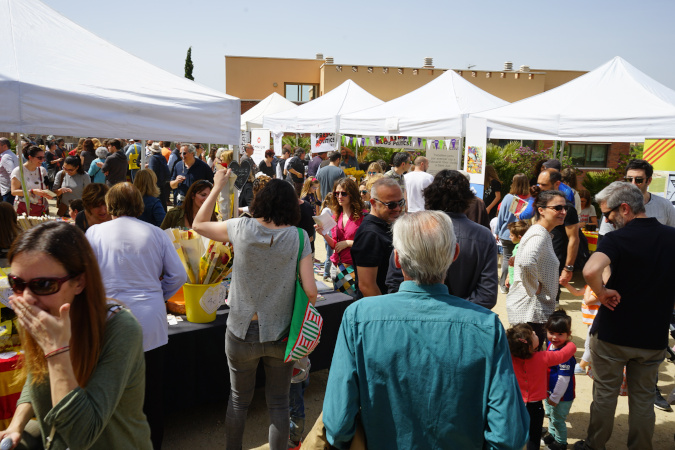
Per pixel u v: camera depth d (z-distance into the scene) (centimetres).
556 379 315
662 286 271
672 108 662
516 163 1208
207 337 322
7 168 797
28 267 133
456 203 267
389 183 282
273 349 256
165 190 1010
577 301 641
